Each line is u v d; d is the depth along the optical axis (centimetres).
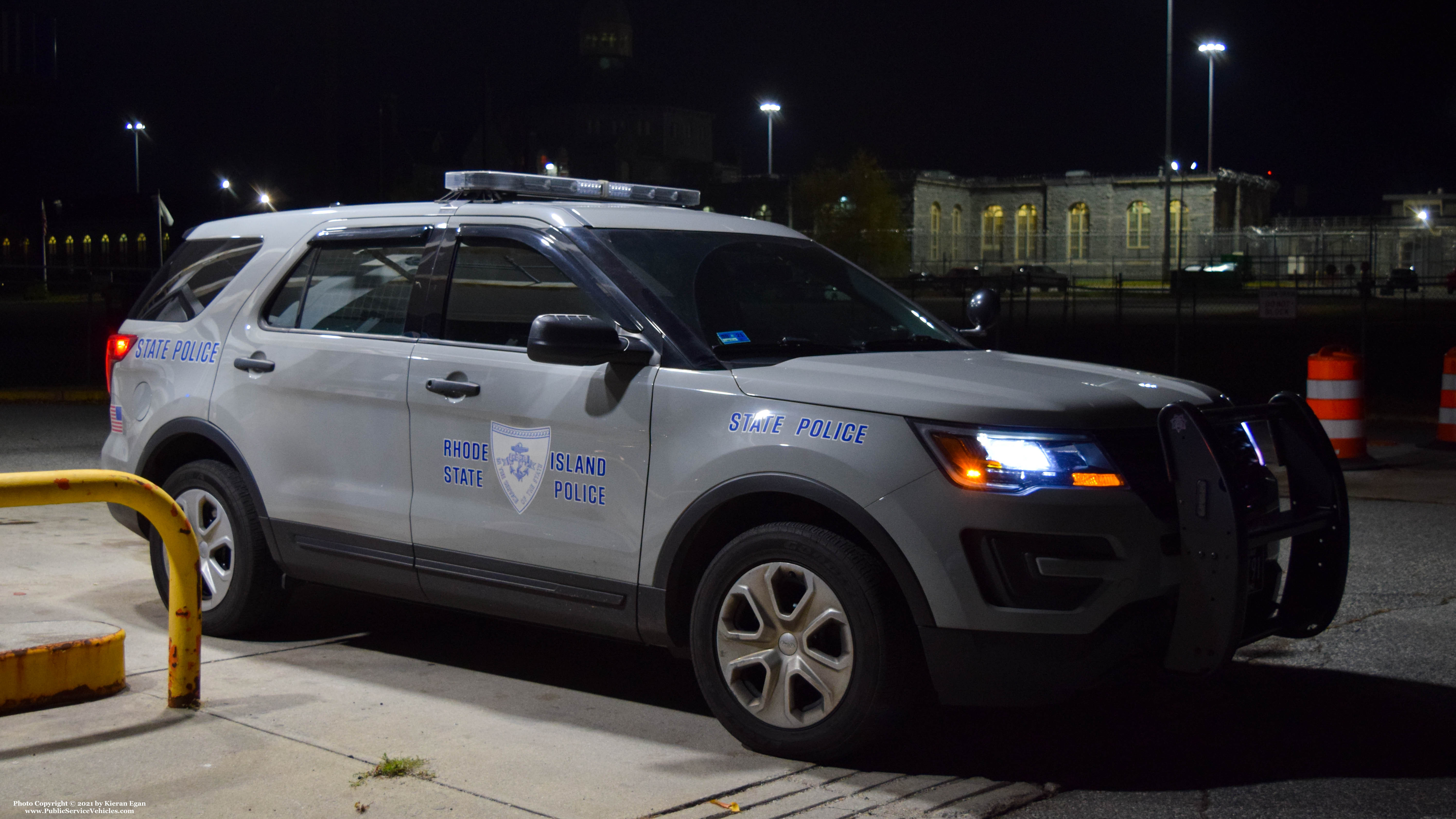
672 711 460
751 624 421
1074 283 3077
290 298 542
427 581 484
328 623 579
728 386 421
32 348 2591
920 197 9319
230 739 416
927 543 378
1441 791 391
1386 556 737
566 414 447
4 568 683
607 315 450
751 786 384
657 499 427
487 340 478
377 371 497
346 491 504
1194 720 457
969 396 392
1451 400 1212
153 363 575
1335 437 1092
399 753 407
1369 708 473
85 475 409
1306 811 373
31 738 414
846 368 423
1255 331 3244
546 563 453
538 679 497
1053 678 376
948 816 365
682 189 576
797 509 421
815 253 523
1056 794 385
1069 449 380
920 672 394
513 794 373
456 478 474
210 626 546
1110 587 373
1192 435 379
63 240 11125
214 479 541
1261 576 407
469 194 518
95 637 456
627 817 357
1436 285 4841
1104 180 9212
